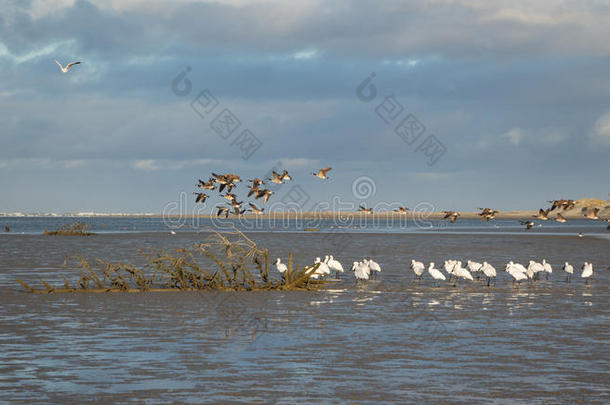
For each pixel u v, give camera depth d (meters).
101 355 20.78
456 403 16.17
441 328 25.48
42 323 26.41
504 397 16.66
